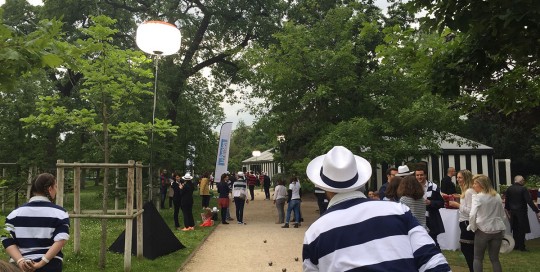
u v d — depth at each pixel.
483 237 6.14
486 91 6.59
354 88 15.88
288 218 15.17
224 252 10.35
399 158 15.58
